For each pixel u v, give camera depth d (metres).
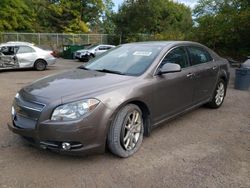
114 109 3.93
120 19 33.91
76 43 32.06
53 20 41.16
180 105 5.32
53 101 3.75
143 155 4.29
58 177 3.66
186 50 5.66
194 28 22.73
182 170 3.89
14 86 10.17
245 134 5.27
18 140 4.71
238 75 9.60
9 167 3.87
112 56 5.38
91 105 3.77
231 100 7.95
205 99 6.27
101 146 3.89
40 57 15.99
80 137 3.70
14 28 33.75
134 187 3.48
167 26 37.78
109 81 4.30
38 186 3.46
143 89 4.39
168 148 4.56
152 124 4.70
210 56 6.52
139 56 5.05
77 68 5.36
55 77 4.65
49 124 3.67
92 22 47.16
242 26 19.17
